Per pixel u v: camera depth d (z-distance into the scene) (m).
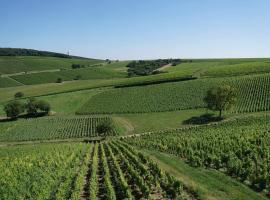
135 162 50.62
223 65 193.25
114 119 111.25
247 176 39.06
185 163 49.50
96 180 42.66
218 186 36.88
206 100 102.00
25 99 158.00
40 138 100.38
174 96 126.81
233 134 64.94
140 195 36.69
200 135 70.00
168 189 36.41
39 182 42.44
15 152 72.50
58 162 53.62
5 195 38.00
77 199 35.19
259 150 50.16
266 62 172.12
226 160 46.72
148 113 116.50
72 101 145.00
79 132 102.19
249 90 117.31
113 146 69.81
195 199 33.50
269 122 78.44
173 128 94.94
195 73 163.88
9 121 129.00
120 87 156.00
